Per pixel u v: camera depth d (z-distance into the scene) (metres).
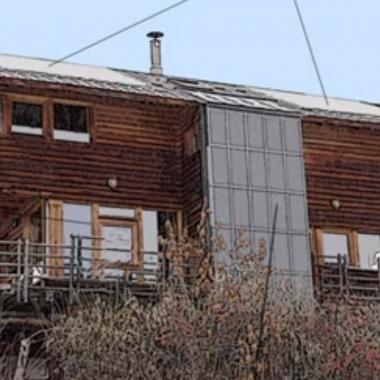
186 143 23.22
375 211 24.84
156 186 22.77
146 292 19.95
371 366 17.53
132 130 22.89
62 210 21.73
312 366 17.44
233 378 16.69
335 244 24.14
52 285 19.50
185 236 19.53
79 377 16.94
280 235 22.23
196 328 17.00
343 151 24.94
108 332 17.02
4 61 24.14
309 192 24.22
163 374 16.86
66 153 22.11
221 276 17.81
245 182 22.30
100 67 26.70
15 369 18.48
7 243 19.81
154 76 26.81
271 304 17.56
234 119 22.66
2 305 19.17
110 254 21.81
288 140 23.09
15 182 21.47
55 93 22.20
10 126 21.73
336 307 18.62
